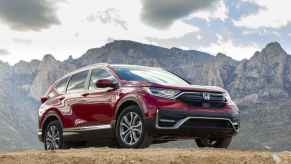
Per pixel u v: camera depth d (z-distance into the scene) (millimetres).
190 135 10586
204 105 10602
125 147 10773
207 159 7355
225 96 10953
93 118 11680
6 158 7621
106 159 7324
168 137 10555
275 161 7445
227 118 10695
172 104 10383
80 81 12492
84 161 7328
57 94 13078
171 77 11797
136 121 10688
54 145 12891
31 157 7652
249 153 8047
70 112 12375
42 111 13367
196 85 11047
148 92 10508
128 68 11844
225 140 11188
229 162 7309
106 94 11406
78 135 12086
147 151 8617
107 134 11305
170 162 7164
